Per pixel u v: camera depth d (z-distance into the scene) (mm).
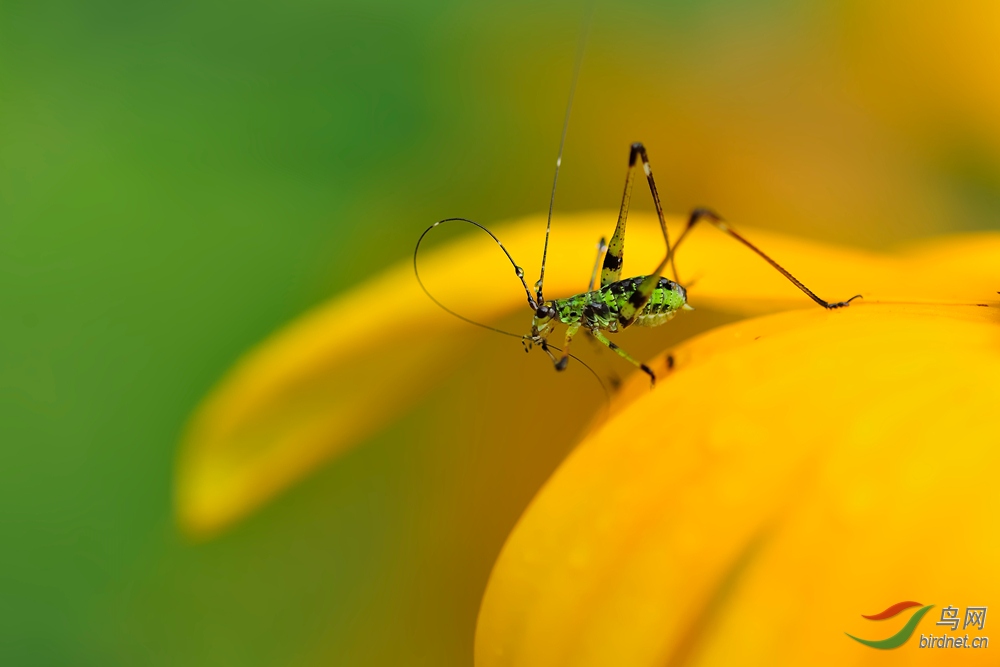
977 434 133
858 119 176
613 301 160
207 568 157
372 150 165
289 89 165
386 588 158
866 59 176
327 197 164
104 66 162
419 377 149
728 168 174
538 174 169
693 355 143
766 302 148
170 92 163
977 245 156
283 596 157
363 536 159
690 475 135
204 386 158
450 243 165
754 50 178
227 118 163
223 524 147
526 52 170
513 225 155
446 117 168
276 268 161
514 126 169
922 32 175
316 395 148
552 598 135
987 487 131
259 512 158
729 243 154
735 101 175
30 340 157
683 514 134
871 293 148
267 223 162
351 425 148
